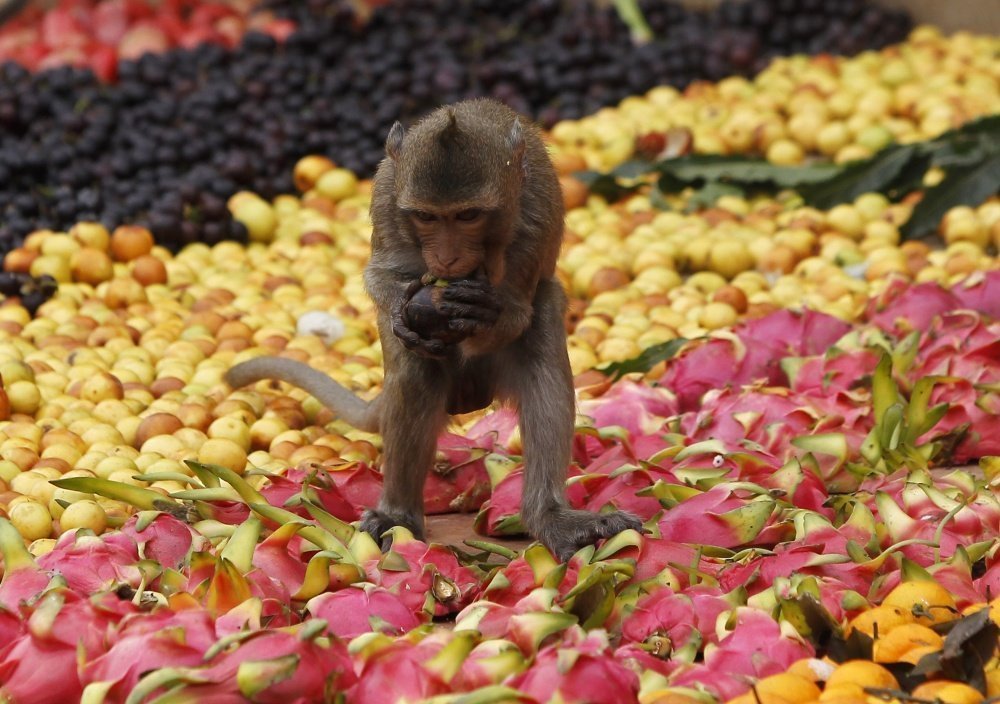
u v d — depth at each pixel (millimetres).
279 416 8062
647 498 6453
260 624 4836
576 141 13547
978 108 13344
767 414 7293
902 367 7668
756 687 4438
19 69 13219
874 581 5320
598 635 4555
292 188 12734
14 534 5242
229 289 10289
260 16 15977
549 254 6129
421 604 5391
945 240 11367
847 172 11914
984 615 4445
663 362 8531
